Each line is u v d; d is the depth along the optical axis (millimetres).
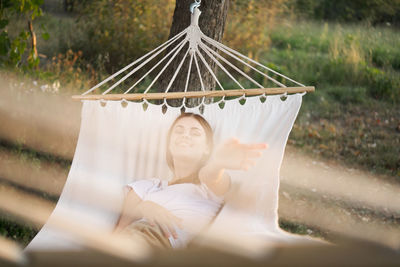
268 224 2473
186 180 2877
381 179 4684
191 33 3180
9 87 4258
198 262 419
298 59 8336
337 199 4227
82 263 425
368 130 6020
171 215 2590
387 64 8633
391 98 7168
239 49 7586
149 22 7277
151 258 423
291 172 4754
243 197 2646
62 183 3838
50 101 4438
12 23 7312
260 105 3047
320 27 11016
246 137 2971
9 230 3098
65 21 8242
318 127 6016
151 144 3051
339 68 7887
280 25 9836
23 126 4262
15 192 3549
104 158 2924
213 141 3004
